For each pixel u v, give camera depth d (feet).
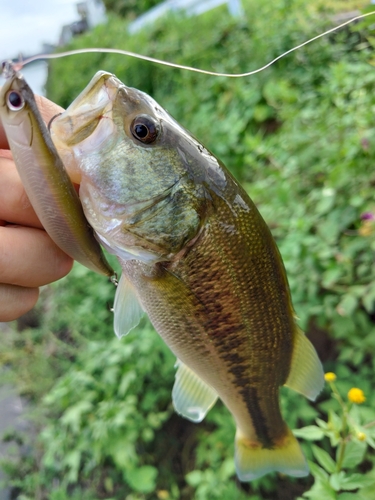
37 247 0.40
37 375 1.36
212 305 0.45
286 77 1.60
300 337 0.52
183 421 1.15
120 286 0.48
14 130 0.32
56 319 1.59
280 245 1.03
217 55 2.08
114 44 3.07
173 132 0.42
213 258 0.44
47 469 1.14
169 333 0.48
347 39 1.49
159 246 0.43
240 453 0.61
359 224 0.94
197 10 2.77
